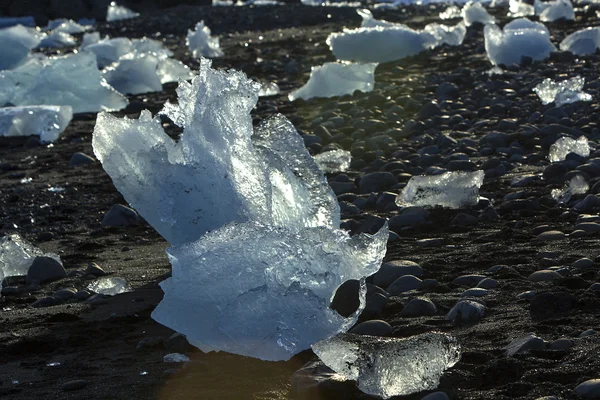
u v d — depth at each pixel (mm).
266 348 3459
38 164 10250
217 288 3559
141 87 15234
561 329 3447
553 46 14586
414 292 4250
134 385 3369
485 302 3945
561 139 7492
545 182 6738
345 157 8133
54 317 4465
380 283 4520
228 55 19812
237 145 4289
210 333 3506
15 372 3680
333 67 12789
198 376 3404
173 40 25422
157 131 4551
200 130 4305
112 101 13656
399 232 5648
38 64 14812
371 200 6594
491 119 9867
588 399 2768
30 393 3391
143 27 29469
